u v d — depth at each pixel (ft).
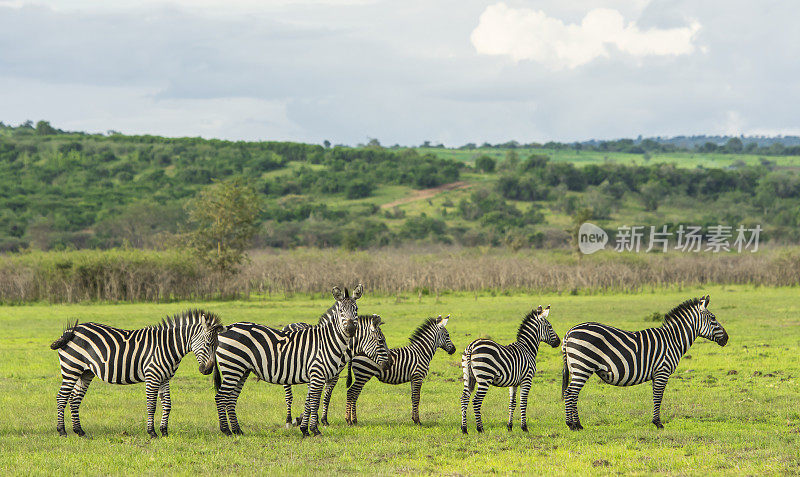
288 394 73.41
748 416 75.66
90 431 69.15
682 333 71.82
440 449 61.57
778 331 140.97
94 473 53.11
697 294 245.65
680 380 97.96
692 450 60.70
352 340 69.46
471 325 153.89
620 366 68.80
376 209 643.04
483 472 54.19
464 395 68.90
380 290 252.42
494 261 284.41
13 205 573.74
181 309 193.47
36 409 78.69
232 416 68.59
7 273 223.71
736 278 294.05
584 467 55.11
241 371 67.87
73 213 555.28
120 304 217.36
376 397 88.38
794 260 284.00
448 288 262.26
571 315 172.96
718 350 120.78
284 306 203.62
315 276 253.03
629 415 77.25
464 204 627.05
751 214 624.59
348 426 72.02
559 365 111.24
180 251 254.88
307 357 67.51
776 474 52.54
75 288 223.30
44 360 112.06
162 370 66.18
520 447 62.44
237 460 57.52
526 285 263.70
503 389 94.48
